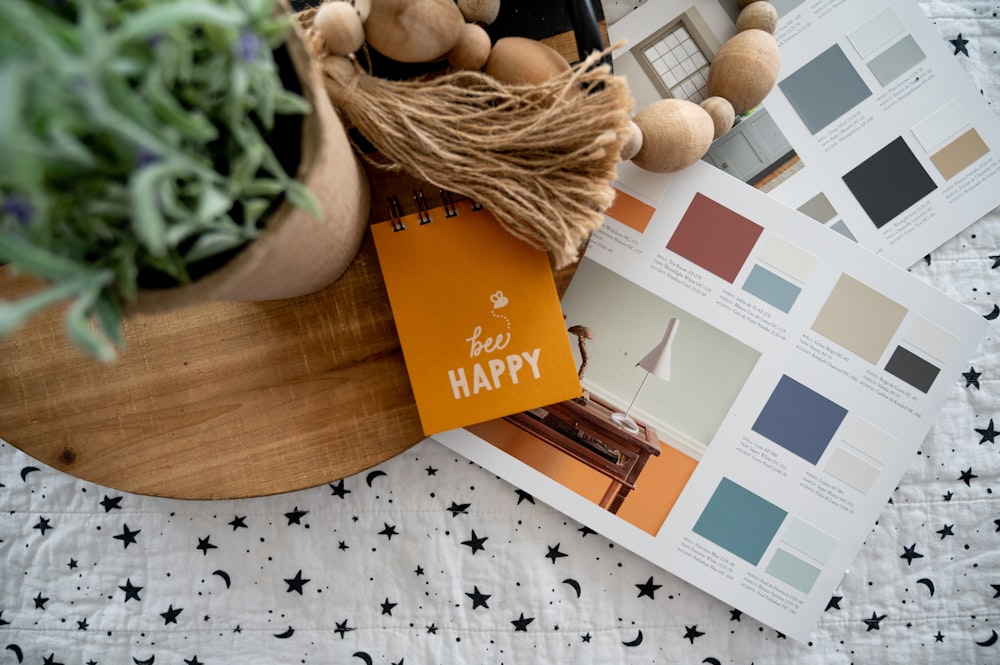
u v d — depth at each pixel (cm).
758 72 62
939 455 73
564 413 68
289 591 72
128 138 26
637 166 68
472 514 72
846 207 71
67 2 28
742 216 68
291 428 61
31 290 59
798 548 70
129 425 61
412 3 48
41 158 25
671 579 72
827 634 73
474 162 50
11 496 72
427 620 72
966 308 68
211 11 25
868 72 71
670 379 69
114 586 72
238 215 38
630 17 69
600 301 69
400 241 58
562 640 72
